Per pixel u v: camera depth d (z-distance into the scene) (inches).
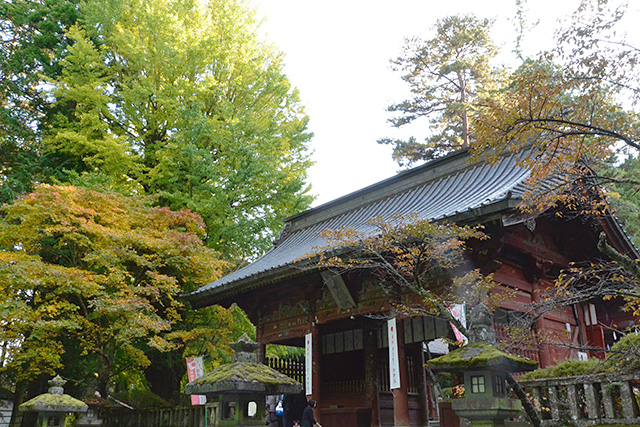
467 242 462.6
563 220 564.1
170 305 790.5
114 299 601.0
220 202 833.5
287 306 701.3
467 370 280.2
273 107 1030.4
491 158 356.2
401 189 737.0
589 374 306.7
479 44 1295.5
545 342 335.9
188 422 526.0
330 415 708.0
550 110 335.9
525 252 526.0
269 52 1075.3
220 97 975.6
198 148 904.9
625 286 325.4
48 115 1066.1
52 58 1123.3
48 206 628.1
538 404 323.3
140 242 666.2
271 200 915.4
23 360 641.6
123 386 926.4
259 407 314.7
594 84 322.0
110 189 784.9
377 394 681.0
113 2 1007.0
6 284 590.2
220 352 774.5
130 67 1009.5
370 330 713.0
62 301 660.7
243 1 1048.2
